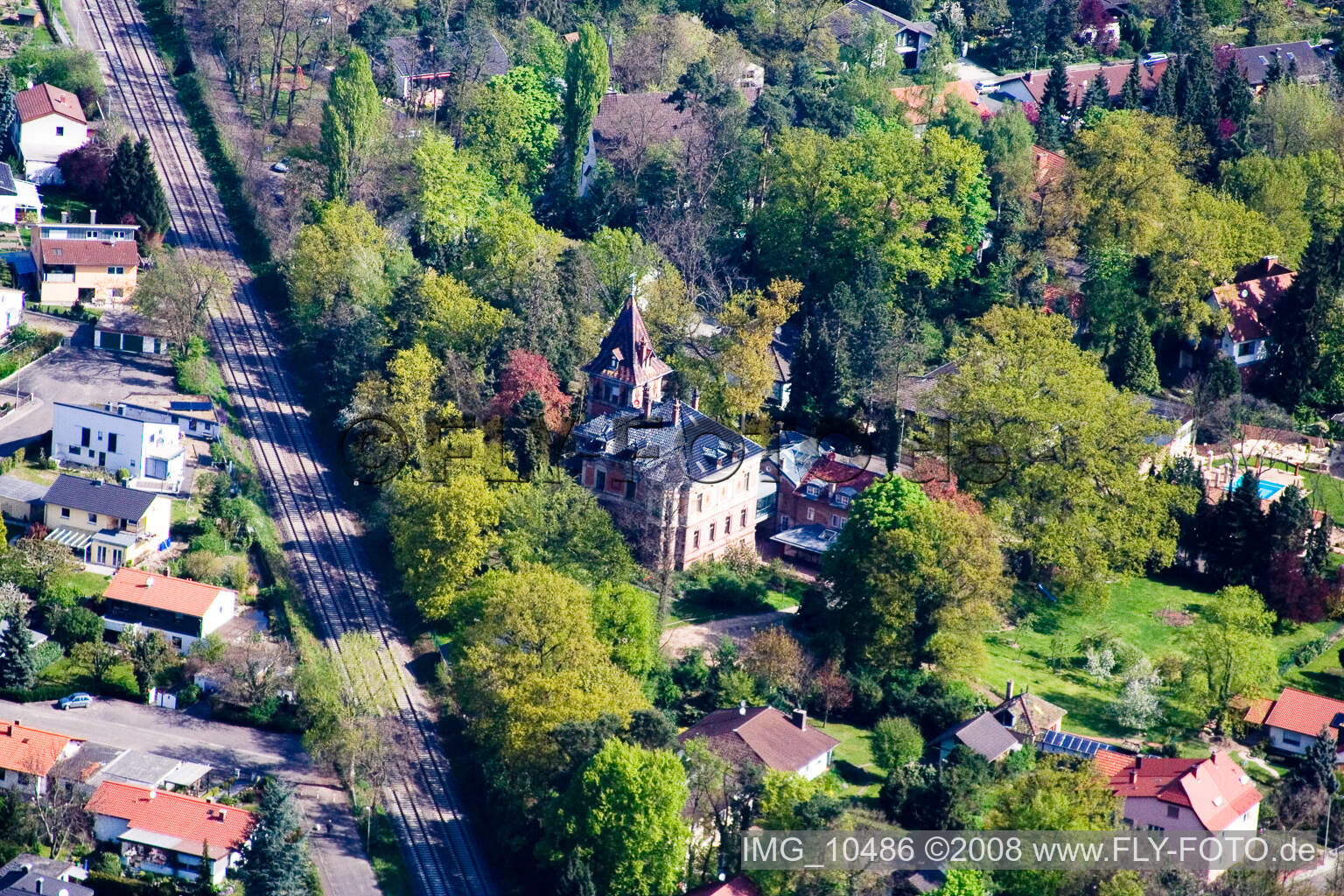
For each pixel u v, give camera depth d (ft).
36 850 616.80
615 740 614.34
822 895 596.70
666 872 602.85
